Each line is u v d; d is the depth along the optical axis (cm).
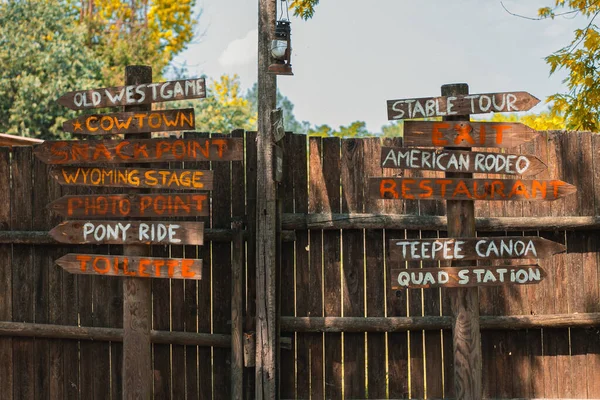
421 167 502
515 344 623
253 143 607
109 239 523
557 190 504
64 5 2050
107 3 2389
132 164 536
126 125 525
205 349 618
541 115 1048
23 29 1806
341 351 614
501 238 502
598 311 628
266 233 578
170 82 520
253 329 600
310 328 606
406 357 615
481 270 500
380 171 611
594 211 628
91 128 531
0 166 653
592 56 872
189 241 513
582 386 625
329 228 607
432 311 615
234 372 596
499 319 614
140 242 519
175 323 621
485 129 502
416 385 614
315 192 611
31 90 1728
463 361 507
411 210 610
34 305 648
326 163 612
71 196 529
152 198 519
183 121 518
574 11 891
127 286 532
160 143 518
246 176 607
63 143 529
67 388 644
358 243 614
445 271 501
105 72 1978
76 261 530
